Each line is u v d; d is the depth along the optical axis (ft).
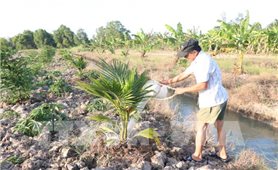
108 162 14.43
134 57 73.97
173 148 16.48
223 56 67.97
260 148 22.13
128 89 14.53
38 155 15.17
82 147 16.07
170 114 23.85
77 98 27.71
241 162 15.79
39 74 40.32
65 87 29.66
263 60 58.39
